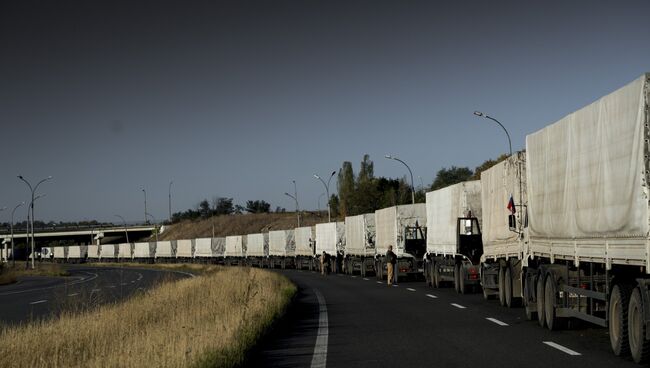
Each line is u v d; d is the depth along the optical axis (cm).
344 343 1481
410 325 1786
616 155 1183
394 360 1231
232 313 1741
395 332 1645
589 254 1330
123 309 1948
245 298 2081
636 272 1164
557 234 1545
